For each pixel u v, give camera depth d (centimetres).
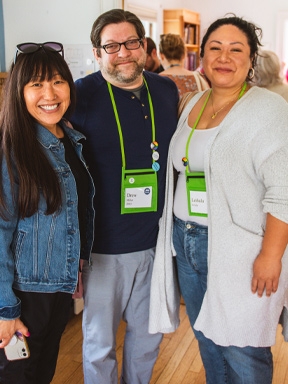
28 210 150
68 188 159
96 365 205
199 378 243
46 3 273
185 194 183
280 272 164
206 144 168
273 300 171
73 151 173
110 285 197
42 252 156
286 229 158
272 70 330
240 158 161
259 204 166
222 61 166
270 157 156
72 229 161
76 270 164
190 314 198
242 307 170
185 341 279
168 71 342
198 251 180
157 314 198
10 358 155
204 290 187
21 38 285
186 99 200
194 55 708
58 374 247
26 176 146
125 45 178
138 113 188
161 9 643
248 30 168
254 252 166
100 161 187
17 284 155
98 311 201
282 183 155
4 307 148
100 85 189
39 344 164
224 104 176
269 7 729
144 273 203
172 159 188
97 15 264
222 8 752
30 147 149
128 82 184
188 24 698
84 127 186
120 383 228
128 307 210
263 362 182
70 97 167
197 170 176
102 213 190
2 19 287
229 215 166
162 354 265
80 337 285
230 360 186
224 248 167
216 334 174
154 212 195
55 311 168
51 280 159
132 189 189
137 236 195
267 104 161
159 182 194
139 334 213
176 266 202
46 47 155
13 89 150
